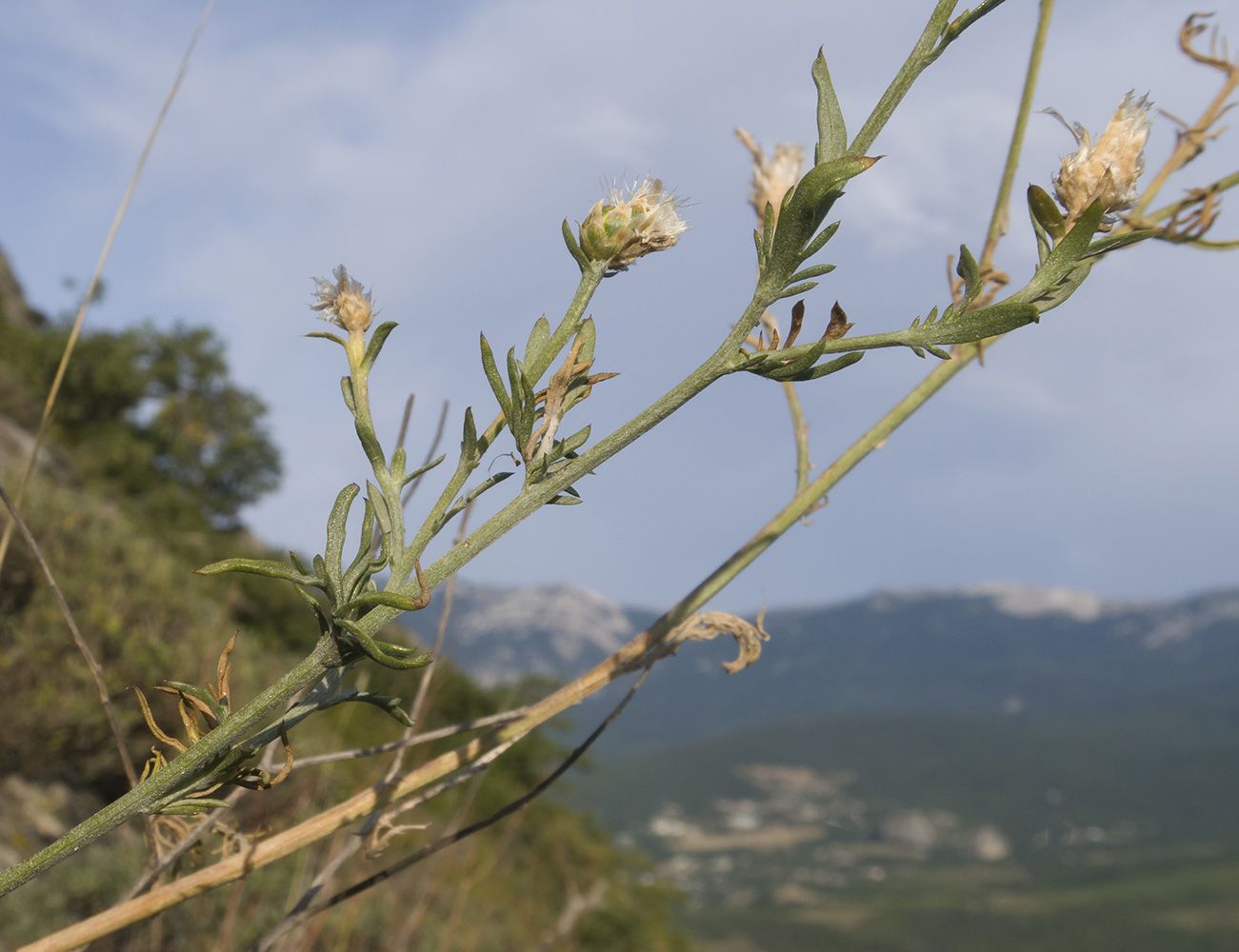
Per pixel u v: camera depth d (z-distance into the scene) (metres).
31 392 17.28
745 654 0.82
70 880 3.32
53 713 4.12
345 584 0.52
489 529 0.54
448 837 0.82
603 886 2.59
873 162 0.51
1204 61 0.99
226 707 0.53
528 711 0.78
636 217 0.61
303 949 1.86
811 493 0.88
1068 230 0.60
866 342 0.55
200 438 23.27
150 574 5.25
